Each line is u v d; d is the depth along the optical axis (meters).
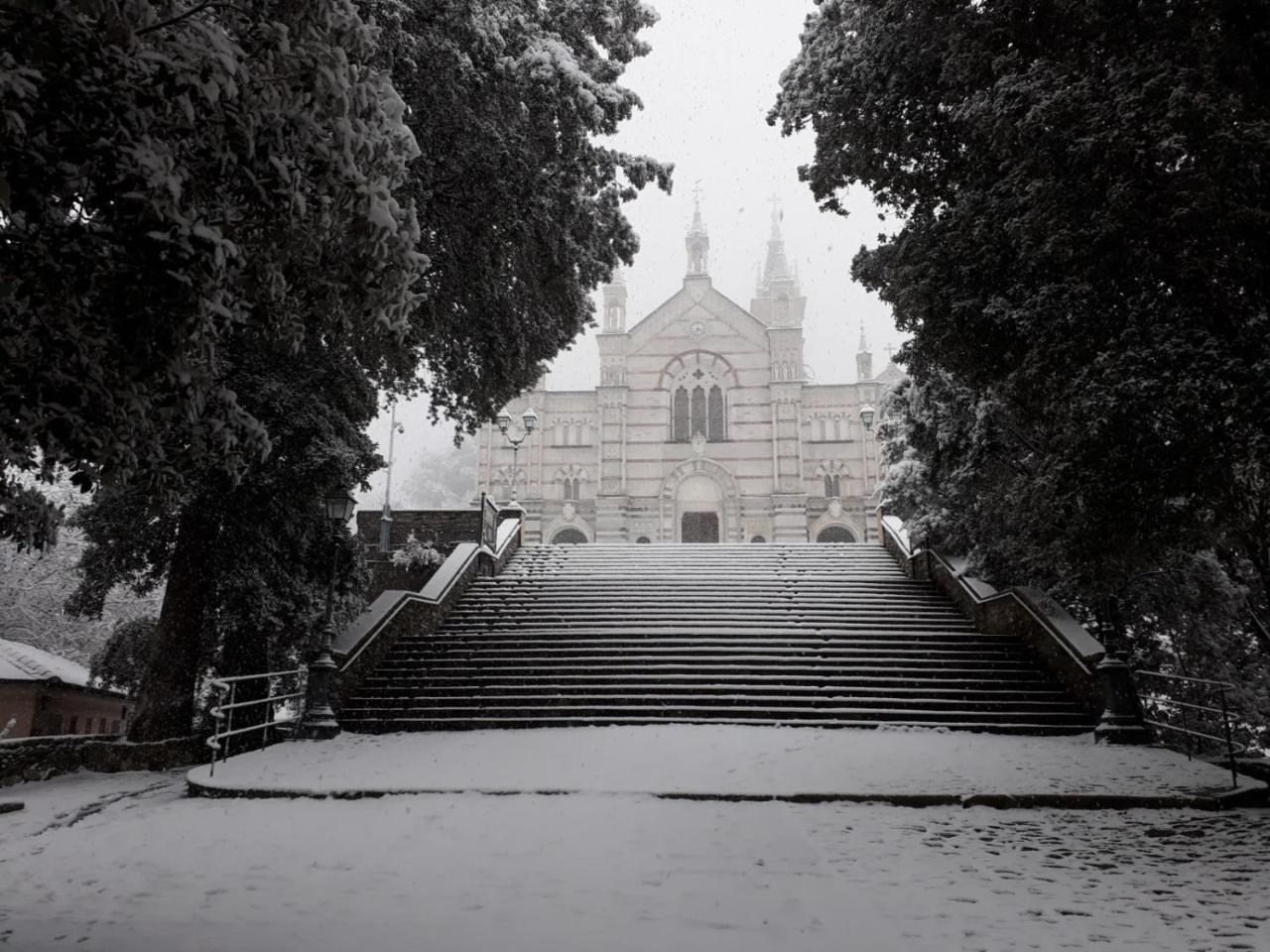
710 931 5.32
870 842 7.66
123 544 15.85
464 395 16.86
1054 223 7.80
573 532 45.50
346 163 5.77
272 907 5.86
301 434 14.20
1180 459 7.57
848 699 14.22
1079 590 13.77
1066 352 8.23
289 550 15.77
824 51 12.34
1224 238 7.29
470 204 13.45
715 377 45.84
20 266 4.72
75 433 5.02
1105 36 7.84
